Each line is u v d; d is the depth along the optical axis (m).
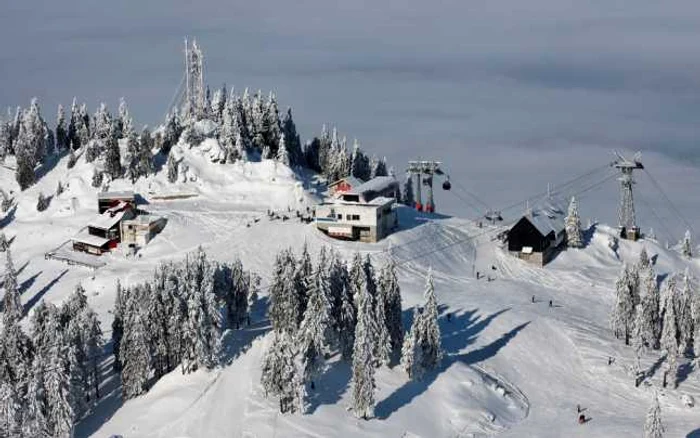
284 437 95.62
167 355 115.06
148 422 104.56
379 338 110.62
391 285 114.50
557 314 139.12
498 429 103.56
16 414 99.75
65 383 101.81
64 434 101.19
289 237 168.12
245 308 125.38
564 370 121.94
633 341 126.56
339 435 96.69
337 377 108.69
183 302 113.31
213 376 110.88
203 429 100.06
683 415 109.44
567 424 105.88
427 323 111.81
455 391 108.62
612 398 114.81
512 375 118.56
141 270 163.25
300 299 113.50
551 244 170.38
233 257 161.38
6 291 149.50
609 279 160.62
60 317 118.38
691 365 122.38
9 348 109.19
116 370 119.06
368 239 166.12
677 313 123.50
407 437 98.62
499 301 142.38
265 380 100.69
